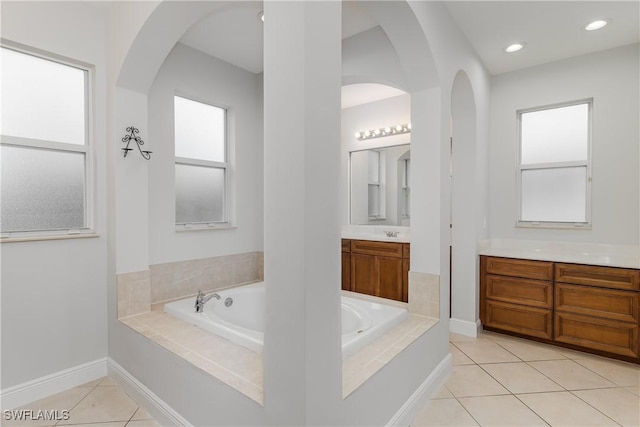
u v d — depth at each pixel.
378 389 1.55
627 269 2.46
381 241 3.45
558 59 3.16
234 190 3.34
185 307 2.45
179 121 3.01
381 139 4.13
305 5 1.10
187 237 2.94
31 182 2.11
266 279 1.23
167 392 1.80
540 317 2.84
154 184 2.69
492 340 2.98
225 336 1.95
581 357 2.63
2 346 1.94
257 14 2.43
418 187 2.30
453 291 3.18
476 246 3.08
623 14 2.43
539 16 2.46
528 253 3.06
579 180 3.21
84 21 2.25
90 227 2.33
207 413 1.55
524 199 3.50
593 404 2.00
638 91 2.83
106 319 2.37
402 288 3.30
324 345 1.19
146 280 2.43
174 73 2.82
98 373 2.32
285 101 1.15
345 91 3.87
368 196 4.25
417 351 1.94
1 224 2.00
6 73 2.03
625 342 2.48
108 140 2.31
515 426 1.80
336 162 1.24
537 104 3.29
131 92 2.32
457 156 3.11
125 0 2.13
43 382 2.08
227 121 3.36
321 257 1.17
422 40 2.02
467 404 2.00
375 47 2.71
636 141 2.84
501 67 3.33
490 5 2.33
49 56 2.14
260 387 1.40
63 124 2.24
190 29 2.65
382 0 1.76
